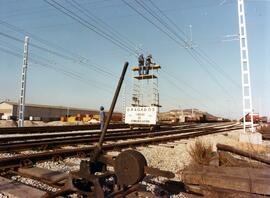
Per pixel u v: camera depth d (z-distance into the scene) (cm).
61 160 781
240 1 1498
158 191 480
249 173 492
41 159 746
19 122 2467
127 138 1512
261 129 1981
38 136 1395
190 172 506
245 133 1367
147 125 2409
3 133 1648
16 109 8294
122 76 346
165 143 1323
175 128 2898
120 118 5247
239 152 687
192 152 669
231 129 2891
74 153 862
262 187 421
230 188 446
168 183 527
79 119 5416
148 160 802
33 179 550
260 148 1102
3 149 903
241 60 1473
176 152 1006
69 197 417
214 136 1794
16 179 547
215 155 624
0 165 633
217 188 455
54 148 1050
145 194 436
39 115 8394
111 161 324
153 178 575
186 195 455
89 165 326
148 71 3216
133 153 304
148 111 2395
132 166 297
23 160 676
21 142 1127
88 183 349
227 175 475
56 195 362
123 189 325
